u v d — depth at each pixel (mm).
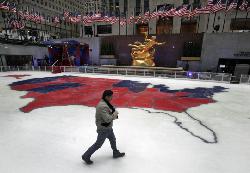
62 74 27266
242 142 6848
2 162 5449
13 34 40188
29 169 5137
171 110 10703
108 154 5871
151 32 47125
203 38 28734
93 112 10148
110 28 51375
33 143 6586
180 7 31594
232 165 5410
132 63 32719
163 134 7434
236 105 11891
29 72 29469
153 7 47000
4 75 25359
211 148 6355
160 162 5496
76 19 40406
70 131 7629
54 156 5762
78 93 14844
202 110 10758
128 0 49594
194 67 29734
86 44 35500
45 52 38250
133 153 5965
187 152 6070
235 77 20062
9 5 34844
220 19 38344
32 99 12906
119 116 9578
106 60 36188
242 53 26797
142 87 17656
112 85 18562
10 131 7602
